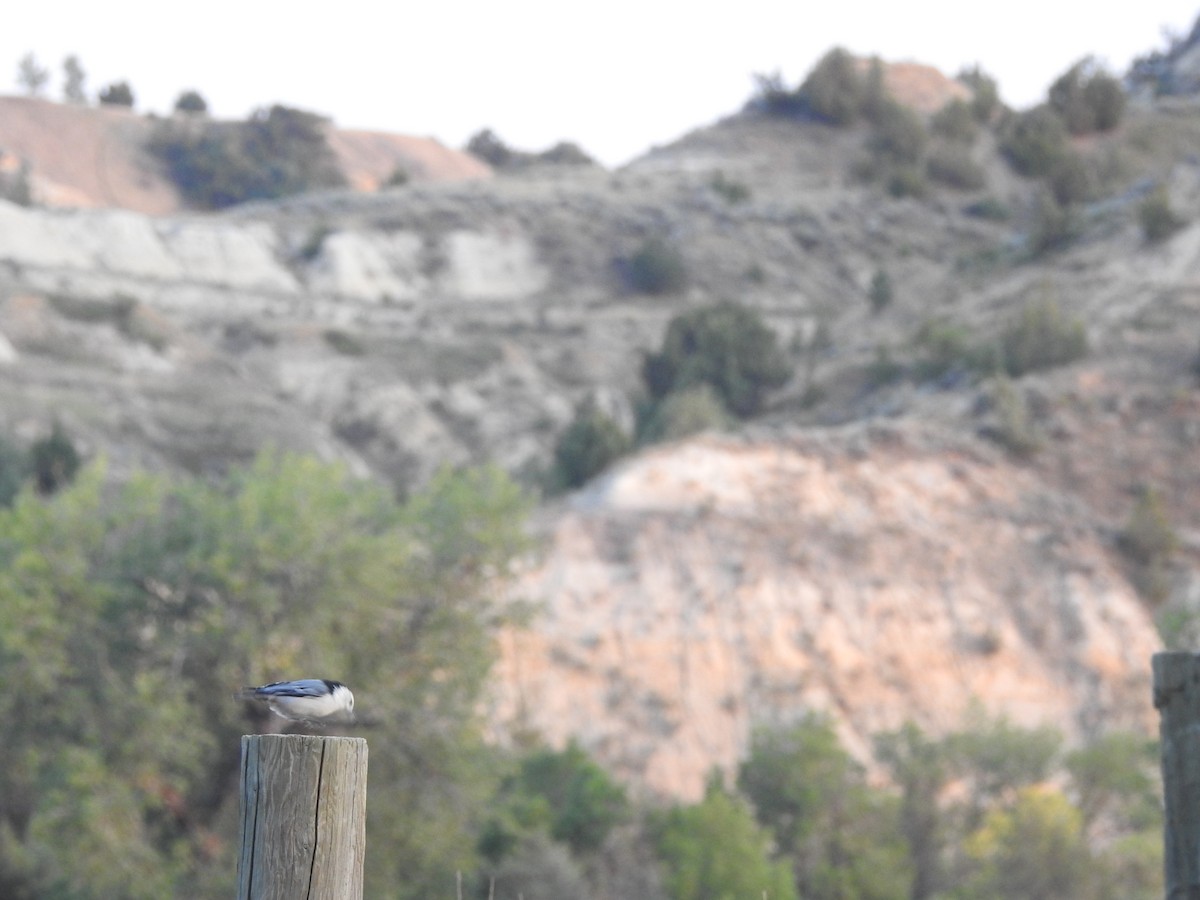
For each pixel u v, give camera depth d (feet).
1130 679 247.29
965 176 612.70
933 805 184.03
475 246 545.44
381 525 151.02
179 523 141.28
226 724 133.80
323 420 419.74
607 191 612.29
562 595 238.07
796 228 579.07
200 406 361.51
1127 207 433.48
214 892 125.18
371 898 130.82
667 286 535.60
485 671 146.72
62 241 469.98
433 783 137.49
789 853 169.07
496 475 152.35
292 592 135.13
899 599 250.57
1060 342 334.65
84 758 121.29
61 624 128.26
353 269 511.40
